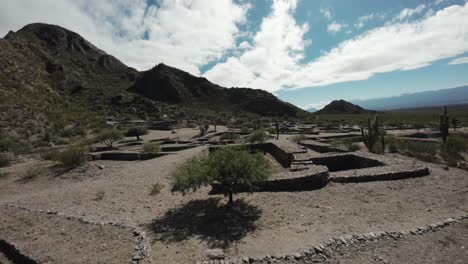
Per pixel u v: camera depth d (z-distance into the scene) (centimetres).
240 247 552
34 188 1277
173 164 1410
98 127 4494
